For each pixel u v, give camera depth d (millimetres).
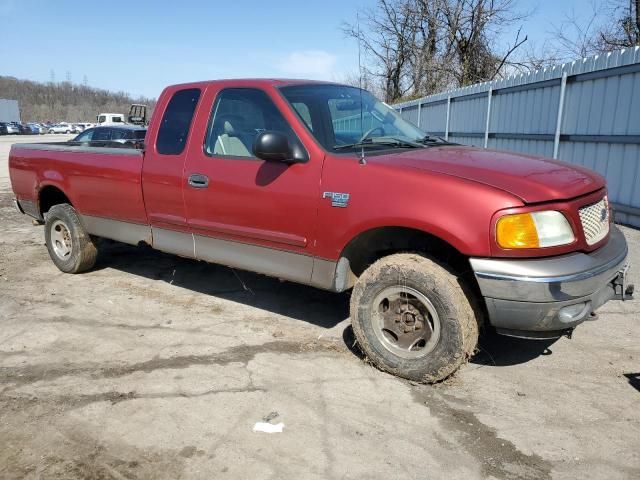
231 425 3059
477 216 3055
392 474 2643
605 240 3453
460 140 13812
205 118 4367
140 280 5738
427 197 3201
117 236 5270
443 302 3234
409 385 3473
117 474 2664
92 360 3885
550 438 2912
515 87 10719
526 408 3203
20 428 3053
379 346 3568
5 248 7277
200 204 4328
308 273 3820
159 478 2633
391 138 4148
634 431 2969
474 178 3180
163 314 4758
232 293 5281
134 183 4840
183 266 6230
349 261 3736
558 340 4137
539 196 3045
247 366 3758
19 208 6426
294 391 3416
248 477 2631
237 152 4145
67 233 5875
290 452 2814
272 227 3906
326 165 3625
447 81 26094
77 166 5426
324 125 3906
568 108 8984
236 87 4250
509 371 3660
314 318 4621
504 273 3012
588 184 3369
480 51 26188
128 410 3223
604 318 4551
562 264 3027
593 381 3520
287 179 3775
